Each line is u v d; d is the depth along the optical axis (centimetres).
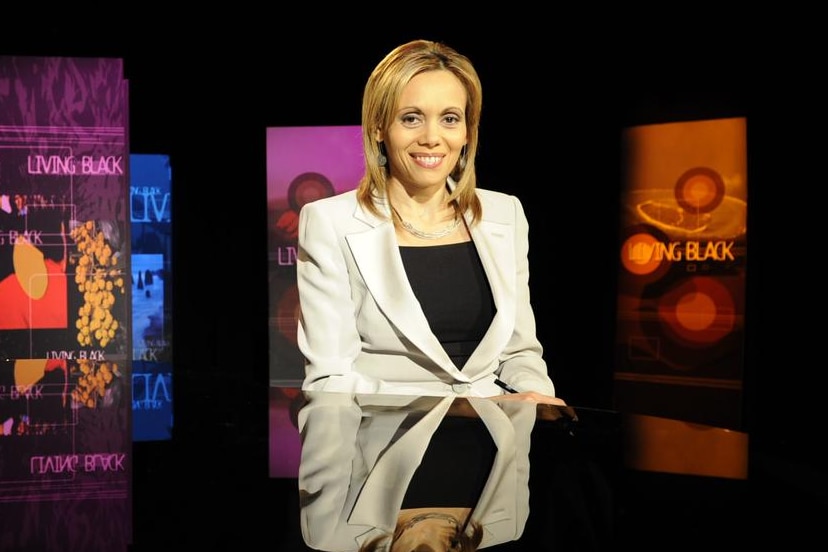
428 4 588
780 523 66
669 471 83
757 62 514
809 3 491
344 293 166
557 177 597
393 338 164
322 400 131
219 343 668
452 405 125
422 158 164
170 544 58
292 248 580
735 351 518
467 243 176
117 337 540
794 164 501
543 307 609
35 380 159
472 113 170
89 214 537
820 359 500
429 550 59
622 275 556
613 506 71
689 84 543
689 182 531
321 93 621
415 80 161
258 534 62
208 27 610
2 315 529
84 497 72
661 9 545
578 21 565
